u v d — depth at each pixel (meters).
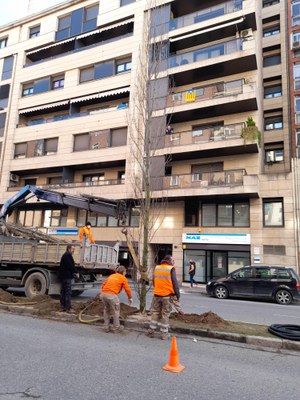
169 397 3.62
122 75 24.92
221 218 20.86
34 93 28.94
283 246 19.03
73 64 27.41
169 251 22.11
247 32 21.42
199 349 5.66
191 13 23.62
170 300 6.36
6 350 5.16
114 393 3.67
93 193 23.17
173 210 21.81
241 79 20.53
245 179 18.84
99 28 27.19
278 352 5.64
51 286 10.25
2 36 32.31
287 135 23.69
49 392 3.65
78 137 25.80
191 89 21.59
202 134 20.67
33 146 27.19
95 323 7.32
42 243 10.89
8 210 14.25
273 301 14.13
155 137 10.07
